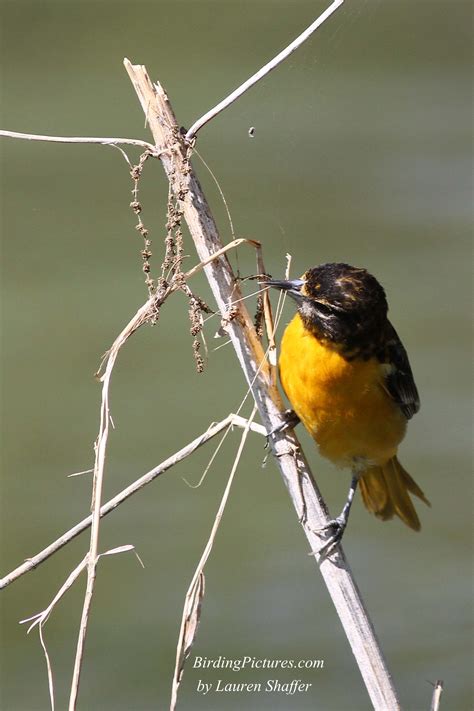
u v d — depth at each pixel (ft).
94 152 60.49
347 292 24.54
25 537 39.68
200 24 69.15
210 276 21.21
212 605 36.60
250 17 69.15
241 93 20.22
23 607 38.22
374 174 59.41
